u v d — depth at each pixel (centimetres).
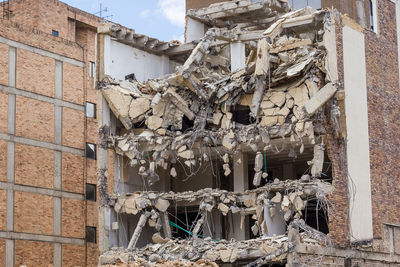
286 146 4219
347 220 4016
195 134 4231
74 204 5941
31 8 6341
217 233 4541
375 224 4241
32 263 5556
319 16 4019
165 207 4284
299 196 3903
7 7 6462
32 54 5803
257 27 4941
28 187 5625
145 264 3806
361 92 4262
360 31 4328
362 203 4153
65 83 6025
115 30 4447
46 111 5844
